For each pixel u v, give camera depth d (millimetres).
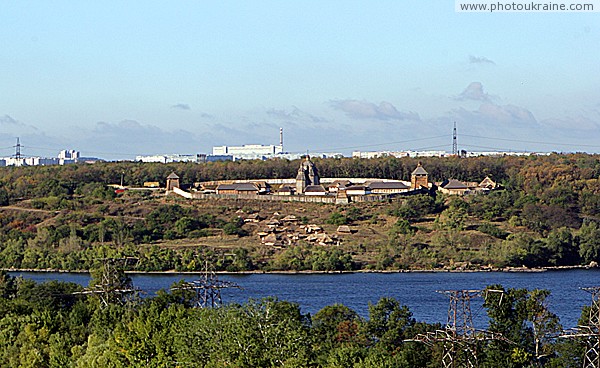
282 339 189375
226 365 184000
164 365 191875
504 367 196250
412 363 194750
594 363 198000
